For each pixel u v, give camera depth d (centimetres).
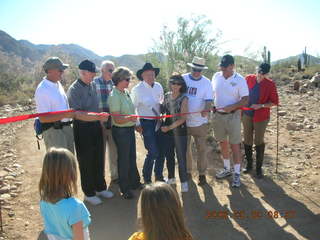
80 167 472
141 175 610
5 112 1291
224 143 580
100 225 432
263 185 556
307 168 621
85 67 445
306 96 1422
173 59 928
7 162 668
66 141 437
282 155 697
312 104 1238
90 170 473
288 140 798
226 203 493
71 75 1529
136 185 541
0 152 741
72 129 462
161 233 191
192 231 417
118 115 472
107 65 540
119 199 507
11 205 469
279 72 2250
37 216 446
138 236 210
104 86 547
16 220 430
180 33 937
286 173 603
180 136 522
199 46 936
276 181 571
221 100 559
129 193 505
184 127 523
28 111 1339
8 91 1823
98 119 439
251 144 608
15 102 1551
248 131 599
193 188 548
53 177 234
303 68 2259
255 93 582
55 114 399
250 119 590
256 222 437
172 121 520
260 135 577
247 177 593
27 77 2388
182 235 195
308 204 484
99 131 478
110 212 466
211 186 555
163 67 913
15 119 362
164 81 895
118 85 479
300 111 1124
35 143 827
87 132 455
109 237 405
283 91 1599
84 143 458
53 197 236
